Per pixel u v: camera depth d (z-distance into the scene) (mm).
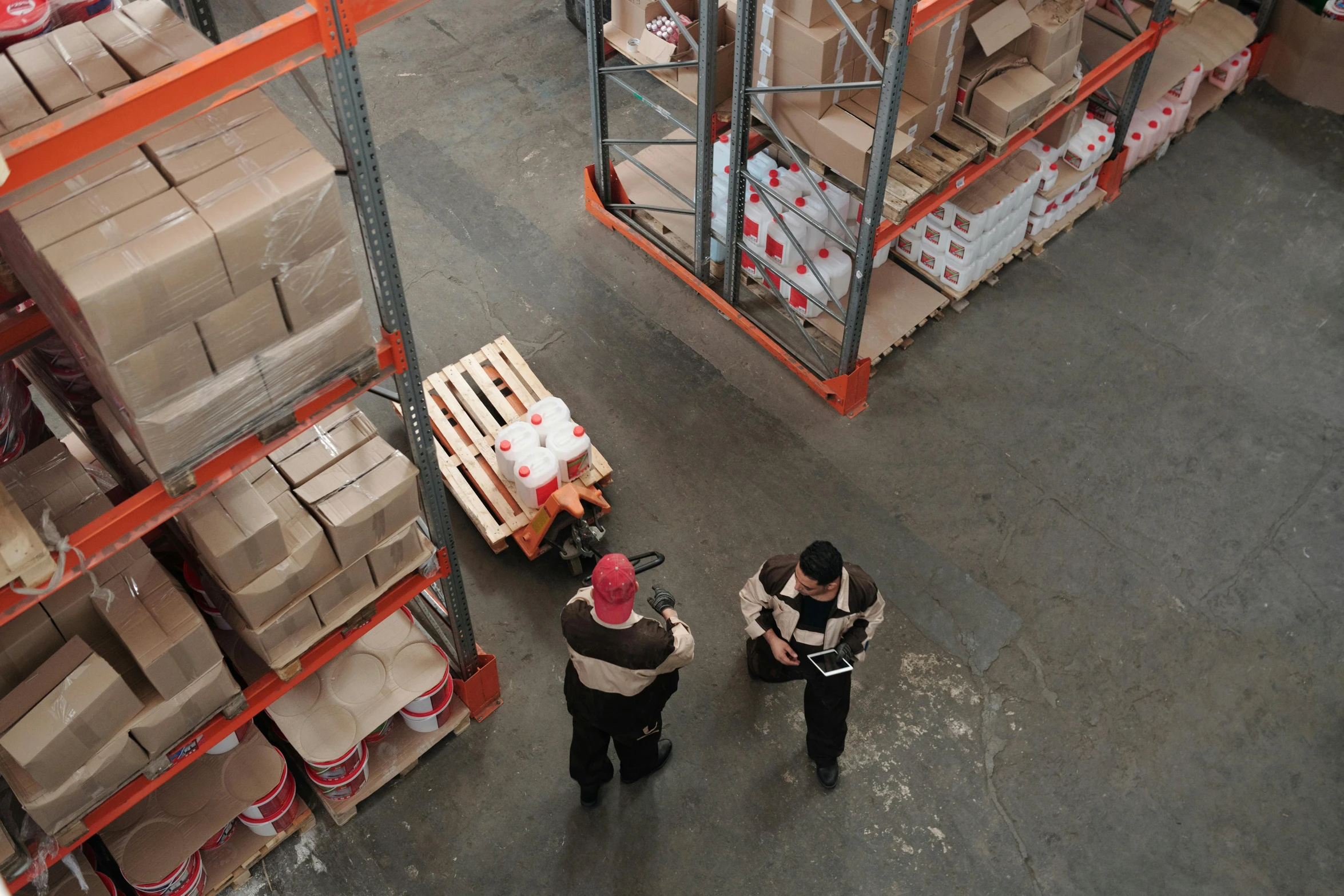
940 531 6855
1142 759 5934
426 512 4730
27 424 4574
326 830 5633
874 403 7500
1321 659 6332
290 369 3678
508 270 8242
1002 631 6418
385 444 4418
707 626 6410
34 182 2838
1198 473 7160
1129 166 8773
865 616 5172
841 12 5422
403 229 8477
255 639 4324
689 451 7215
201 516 3914
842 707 5332
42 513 3828
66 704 3766
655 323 7949
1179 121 8883
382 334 3969
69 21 3859
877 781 5848
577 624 4613
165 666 3951
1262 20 9242
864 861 5582
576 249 8398
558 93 9555
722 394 7535
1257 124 9359
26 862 4039
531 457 6402
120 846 4871
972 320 7996
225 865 5305
